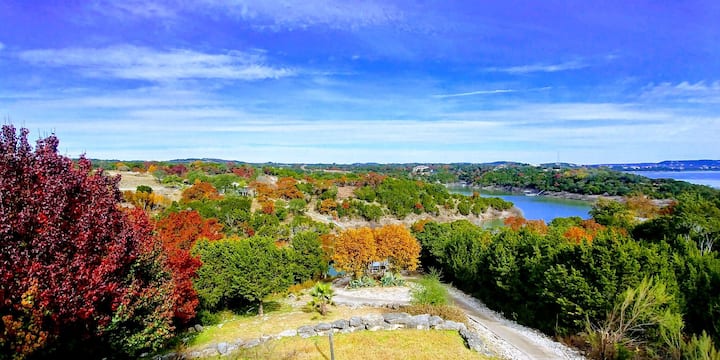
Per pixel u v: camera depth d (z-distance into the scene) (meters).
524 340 27.25
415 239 55.28
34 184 12.72
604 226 72.50
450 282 51.34
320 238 61.50
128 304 15.60
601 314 25.28
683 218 45.84
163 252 20.66
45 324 12.54
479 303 40.56
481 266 41.28
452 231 61.34
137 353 22.42
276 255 36.78
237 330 29.34
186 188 125.12
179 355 21.59
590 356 23.89
